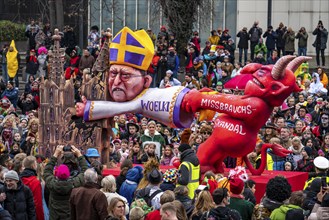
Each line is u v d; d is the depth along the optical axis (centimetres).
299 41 6638
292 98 4700
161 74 5831
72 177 2864
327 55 7469
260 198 3184
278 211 2533
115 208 2556
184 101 3325
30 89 5619
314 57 7394
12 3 7962
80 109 3478
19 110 5609
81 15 6656
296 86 3212
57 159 3048
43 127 3553
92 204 2686
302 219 2506
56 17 7081
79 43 6956
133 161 3622
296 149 3591
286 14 7544
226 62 5747
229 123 3234
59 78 3544
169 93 3353
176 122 3341
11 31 7594
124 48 3375
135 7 7669
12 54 6294
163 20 7469
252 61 6156
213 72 5738
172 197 2545
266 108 3203
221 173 3203
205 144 3278
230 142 3222
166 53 5866
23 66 7006
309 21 7525
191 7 6184
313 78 5509
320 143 4112
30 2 7894
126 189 2991
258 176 3306
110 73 3409
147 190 2792
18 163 3008
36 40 6462
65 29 6319
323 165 3059
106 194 2750
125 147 3797
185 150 2991
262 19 7556
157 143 3803
